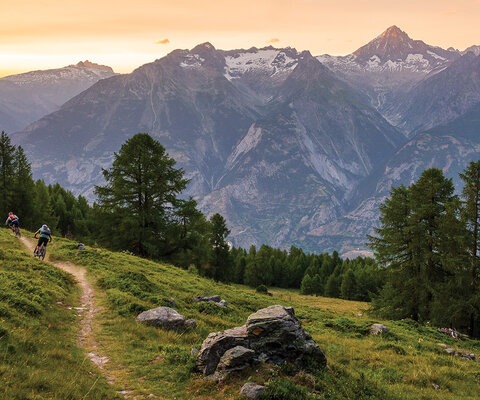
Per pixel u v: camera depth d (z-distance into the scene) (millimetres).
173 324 18734
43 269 24500
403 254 40250
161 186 42719
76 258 31734
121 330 17188
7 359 11430
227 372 12359
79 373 12164
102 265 30672
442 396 15727
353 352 20234
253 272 102312
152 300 22484
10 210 58062
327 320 29016
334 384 12977
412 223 38344
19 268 23234
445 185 38781
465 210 36375
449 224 36438
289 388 11508
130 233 42094
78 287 24328
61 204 86125
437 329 31766
